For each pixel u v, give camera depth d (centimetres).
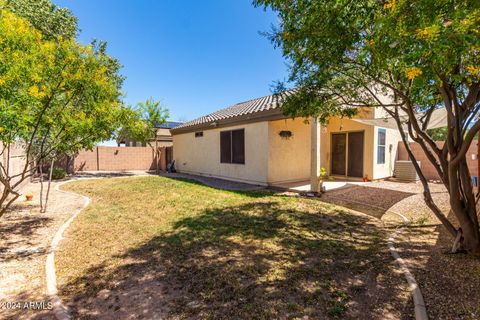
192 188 1116
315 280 343
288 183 1178
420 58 235
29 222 638
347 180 1245
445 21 225
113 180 1434
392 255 416
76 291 328
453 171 378
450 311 265
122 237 524
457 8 210
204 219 643
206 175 1583
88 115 604
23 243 498
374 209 730
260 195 937
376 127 1195
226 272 369
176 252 444
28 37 459
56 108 536
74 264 404
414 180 1218
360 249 447
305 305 288
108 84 601
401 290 314
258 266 387
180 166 1919
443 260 386
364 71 387
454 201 387
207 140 1559
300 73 463
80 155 2048
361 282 336
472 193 391
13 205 819
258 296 307
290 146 1205
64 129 583
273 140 1139
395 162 1316
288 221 615
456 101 360
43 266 398
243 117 1231
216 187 1137
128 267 391
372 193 937
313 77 445
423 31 209
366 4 284
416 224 586
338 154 1348
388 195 902
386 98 1013
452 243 456
